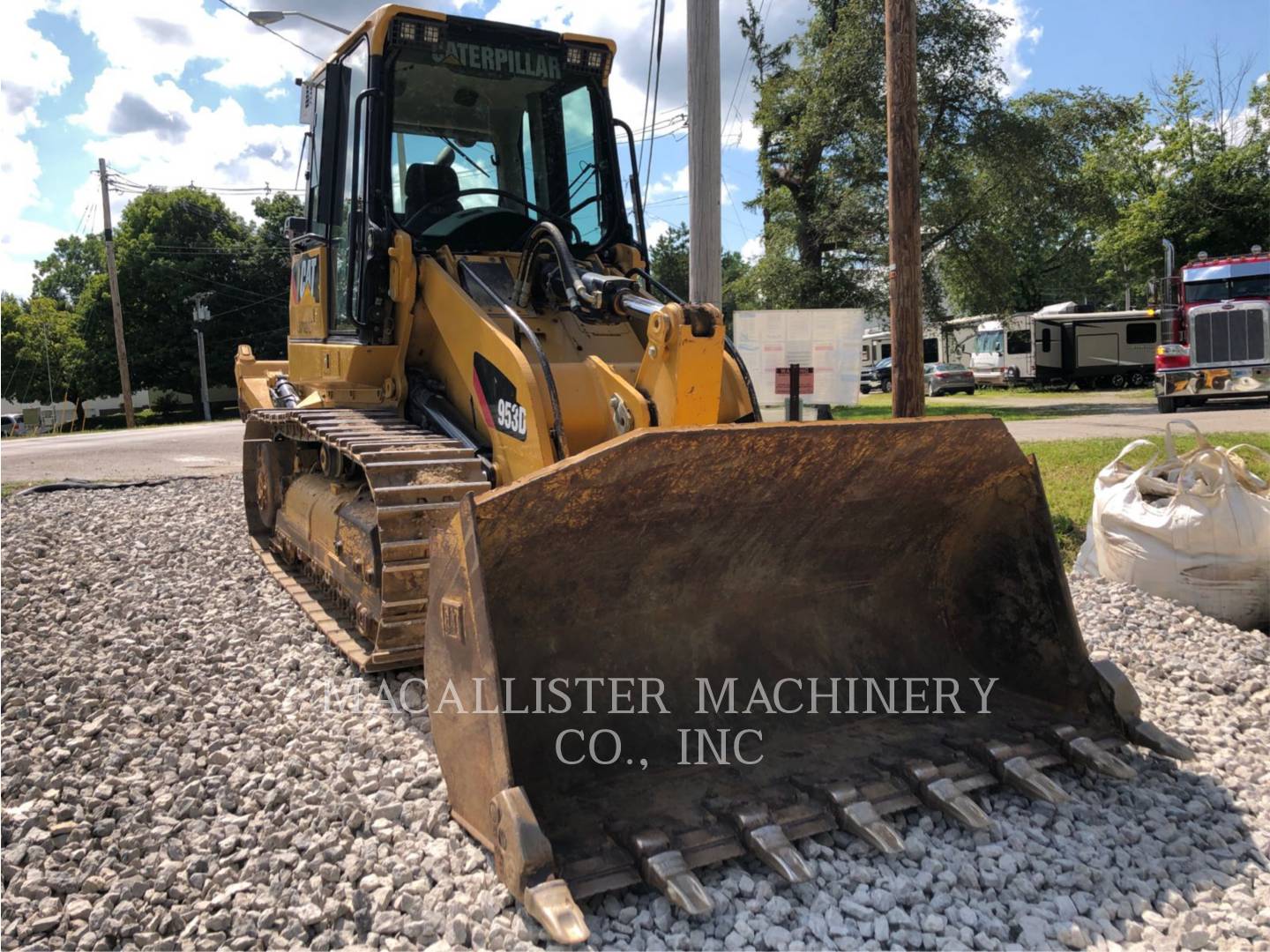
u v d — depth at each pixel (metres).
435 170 5.58
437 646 3.26
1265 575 5.67
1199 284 19.62
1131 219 34.91
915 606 4.33
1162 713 4.32
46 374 54.66
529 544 3.29
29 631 5.57
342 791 3.63
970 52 23.36
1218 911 2.88
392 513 4.21
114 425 48.50
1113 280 44.59
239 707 4.48
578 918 2.67
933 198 24.70
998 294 26.20
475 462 4.51
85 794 3.67
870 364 45.94
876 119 23.38
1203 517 5.75
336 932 2.86
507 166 5.79
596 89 6.02
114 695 4.61
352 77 5.73
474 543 3.03
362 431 5.02
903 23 7.20
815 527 3.88
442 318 5.12
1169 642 5.28
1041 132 23.83
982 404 25.86
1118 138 34.28
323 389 6.21
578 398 4.64
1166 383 19.36
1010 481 4.01
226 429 24.38
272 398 7.44
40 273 70.00
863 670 4.12
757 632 4.00
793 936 2.77
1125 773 3.54
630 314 4.71
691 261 7.57
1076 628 3.94
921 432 3.57
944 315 26.73
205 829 3.42
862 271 25.53
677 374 4.26
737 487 3.44
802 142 24.53
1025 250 40.62
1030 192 24.34
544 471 3.04
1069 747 3.68
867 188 24.61
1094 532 6.51
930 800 3.38
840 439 3.41
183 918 2.94
